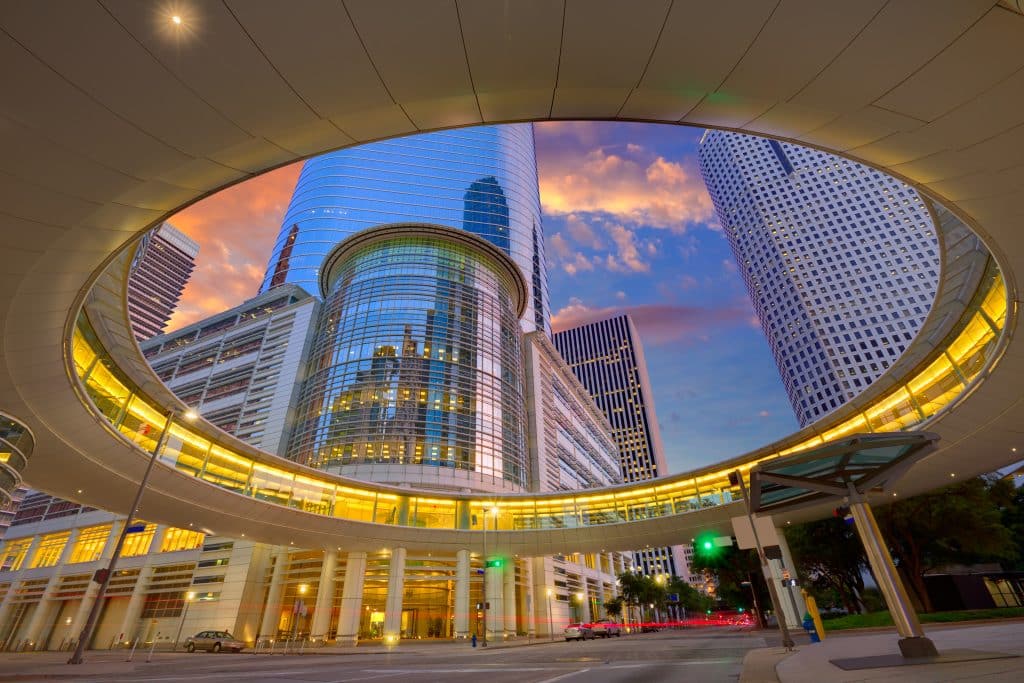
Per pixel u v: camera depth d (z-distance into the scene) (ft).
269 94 25.72
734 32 23.57
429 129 31.27
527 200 444.96
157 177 30.35
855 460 33.47
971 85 24.75
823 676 23.58
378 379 198.59
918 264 429.79
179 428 97.55
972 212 38.14
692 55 25.30
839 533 118.73
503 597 150.92
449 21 23.08
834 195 487.61
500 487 193.47
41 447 71.56
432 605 155.33
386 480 173.58
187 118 26.14
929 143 29.66
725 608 403.75
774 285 483.51
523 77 27.17
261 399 222.48
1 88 22.65
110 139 26.61
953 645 32.37
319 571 145.79
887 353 406.62
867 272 441.68
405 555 140.77
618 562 298.76
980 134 28.43
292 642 133.59
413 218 362.94
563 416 317.42
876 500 98.89
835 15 21.85
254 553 160.45
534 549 146.72
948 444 80.89
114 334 70.49
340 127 29.60
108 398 76.23
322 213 347.36
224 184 32.78
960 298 67.21
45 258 37.47
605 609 250.37
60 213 32.27
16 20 20.03
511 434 215.51
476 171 413.39
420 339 212.23
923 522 101.04
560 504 148.56
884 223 457.68
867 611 130.72
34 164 27.58
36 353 52.34
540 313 410.72
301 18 21.84
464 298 235.20
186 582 167.32
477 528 148.05
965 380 73.31
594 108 30.37
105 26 20.81
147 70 23.02
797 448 113.60
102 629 172.65
